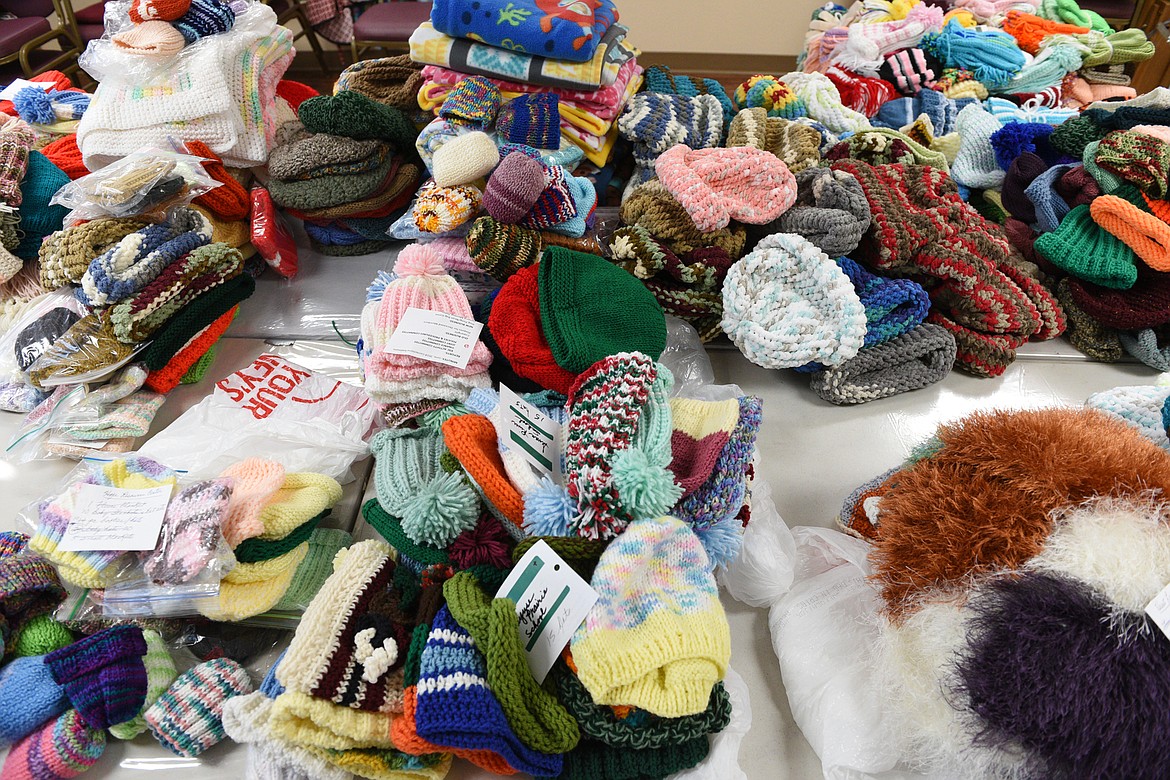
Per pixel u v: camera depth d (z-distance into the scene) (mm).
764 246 1146
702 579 758
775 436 1161
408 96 1536
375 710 721
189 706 775
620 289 1092
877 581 782
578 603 719
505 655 678
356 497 1064
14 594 811
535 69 1352
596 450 784
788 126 1432
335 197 1367
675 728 730
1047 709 565
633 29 3176
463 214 1229
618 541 747
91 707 743
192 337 1197
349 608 775
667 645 685
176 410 1208
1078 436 738
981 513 703
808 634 859
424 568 851
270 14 1491
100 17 2588
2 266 1256
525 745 686
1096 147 1232
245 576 836
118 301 1099
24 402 1155
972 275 1172
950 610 679
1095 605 599
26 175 1312
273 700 729
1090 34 2018
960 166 1534
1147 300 1198
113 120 1359
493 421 908
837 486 1088
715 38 3186
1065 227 1229
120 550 811
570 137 1424
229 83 1395
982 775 625
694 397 1131
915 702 685
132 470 970
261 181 1562
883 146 1370
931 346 1167
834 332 1062
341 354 1319
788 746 826
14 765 739
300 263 1534
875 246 1174
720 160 1214
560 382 992
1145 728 543
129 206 1182
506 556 816
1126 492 675
